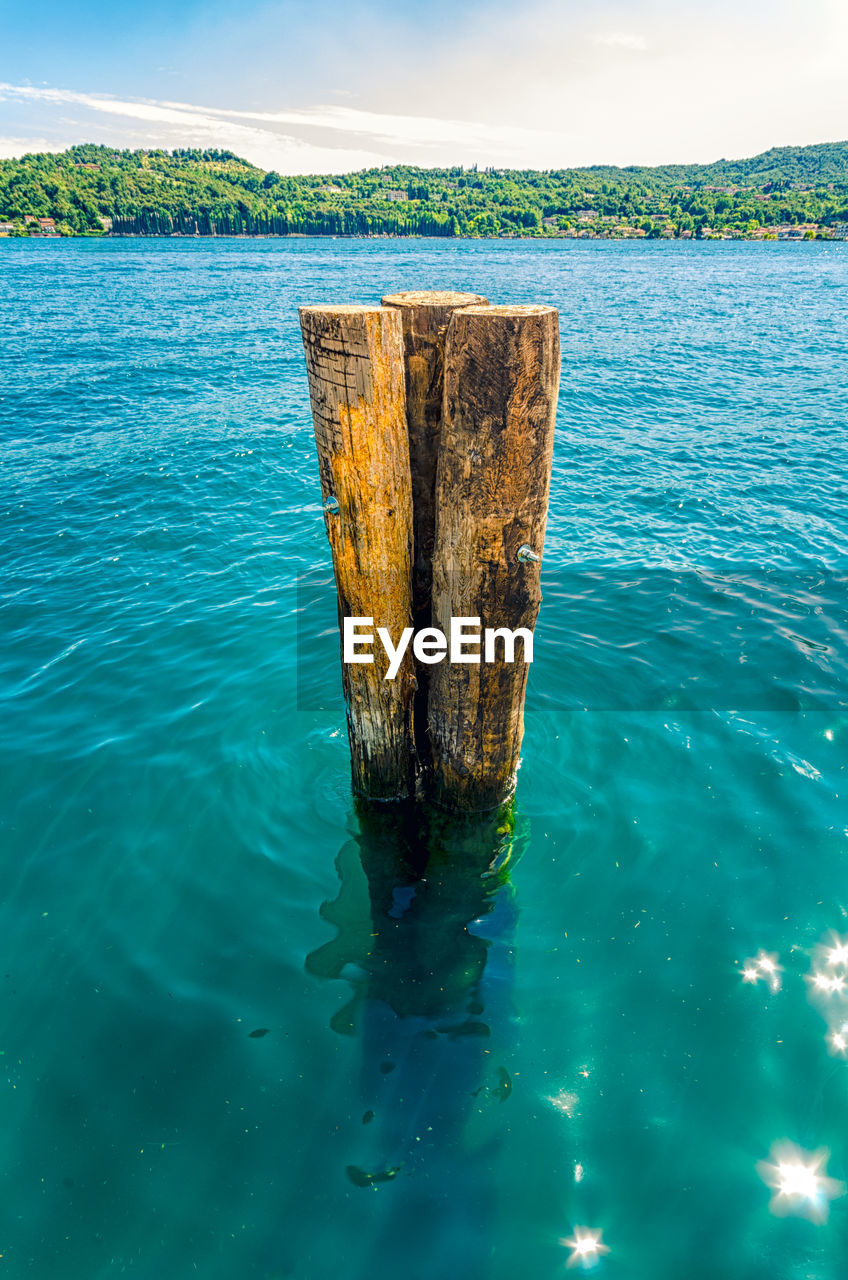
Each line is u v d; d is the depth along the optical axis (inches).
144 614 299.1
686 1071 130.6
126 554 360.5
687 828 183.2
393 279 1857.8
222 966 152.0
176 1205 113.3
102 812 192.2
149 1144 121.1
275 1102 127.3
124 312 1255.5
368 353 130.1
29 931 158.9
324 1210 112.6
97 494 440.5
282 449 531.2
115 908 165.0
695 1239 108.3
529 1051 134.9
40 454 512.1
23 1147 120.4
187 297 1485.0
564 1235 109.1
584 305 1378.0
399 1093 128.7
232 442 544.4
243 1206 113.1
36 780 203.3
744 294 1630.2
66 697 242.1
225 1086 129.7
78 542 375.2
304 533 387.5
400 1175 117.0
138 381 744.3
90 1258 107.2
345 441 138.0
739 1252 106.6
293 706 235.8
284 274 2032.5
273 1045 136.6
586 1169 117.2
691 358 875.4
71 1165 118.3
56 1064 132.6
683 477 471.2
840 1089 126.3
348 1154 119.9
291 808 194.5
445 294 156.4
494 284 1739.7
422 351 143.3
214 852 180.5
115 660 263.9
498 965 151.8
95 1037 137.4
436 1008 143.3
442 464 141.9
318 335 134.0
